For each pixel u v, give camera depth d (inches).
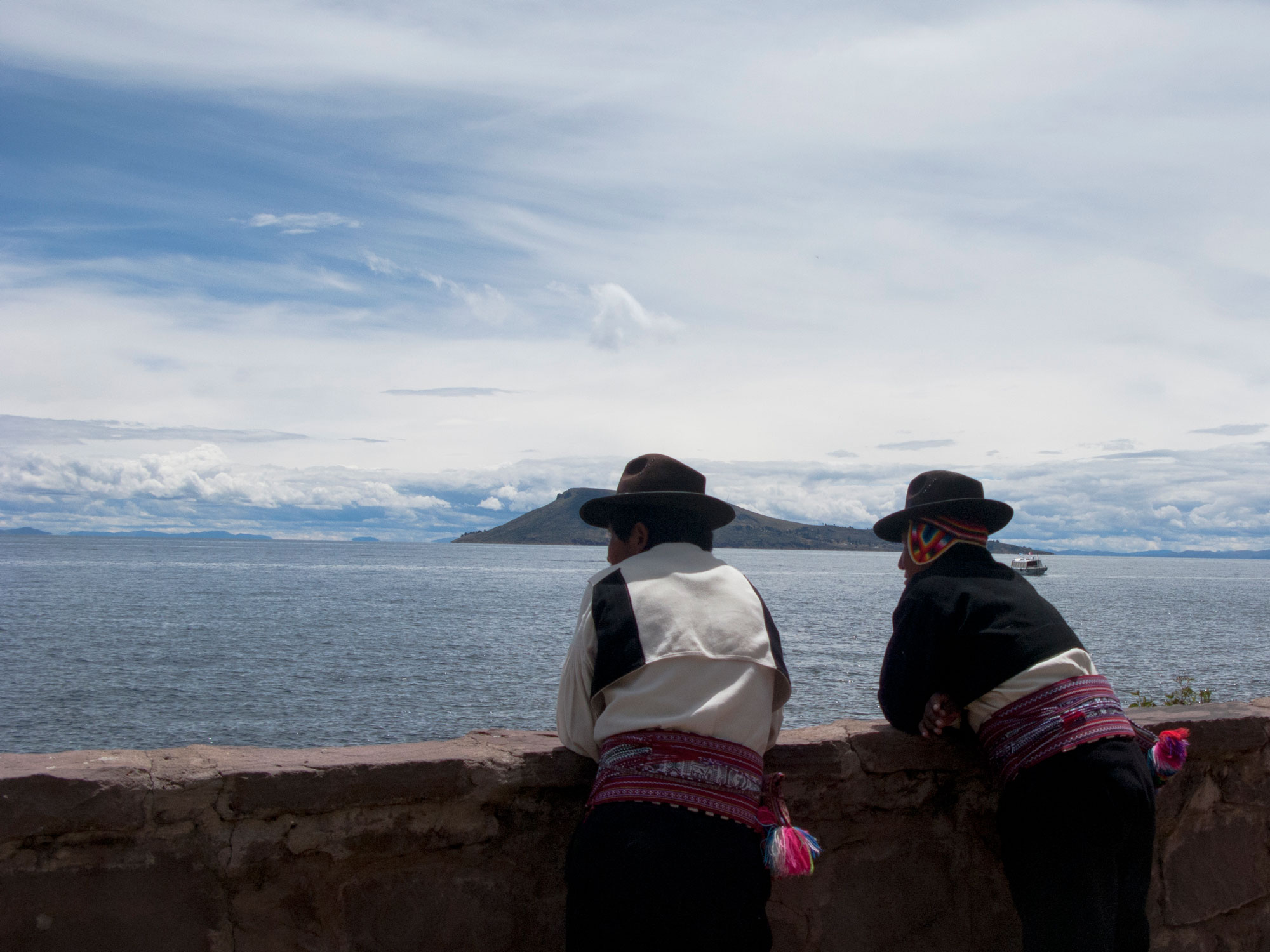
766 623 87.4
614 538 97.3
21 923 73.7
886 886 107.9
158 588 3078.2
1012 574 106.0
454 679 1151.0
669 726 79.0
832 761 103.2
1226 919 125.6
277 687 1078.4
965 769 111.0
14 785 72.2
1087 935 90.4
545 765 91.0
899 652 103.7
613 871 75.3
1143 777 94.3
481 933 90.0
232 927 80.3
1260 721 126.2
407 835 87.1
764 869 80.0
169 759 80.4
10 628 1699.1
